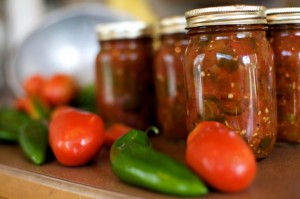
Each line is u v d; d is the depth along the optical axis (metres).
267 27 0.43
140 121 0.60
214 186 0.36
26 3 1.01
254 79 0.41
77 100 0.80
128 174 0.38
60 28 0.87
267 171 0.41
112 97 0.59
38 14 1.02
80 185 0.41
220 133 0.37
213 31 0.41
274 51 0.47
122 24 0.57
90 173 0.44
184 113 0.52
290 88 0.46
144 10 0.86
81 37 0.86
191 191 0.35
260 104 0.42
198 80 0.43
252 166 0.36
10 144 0.59
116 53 0.58
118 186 0.40
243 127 0.42
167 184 0.36
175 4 0.80
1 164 0.49
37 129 0.53
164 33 0.53
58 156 0.46
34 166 0.48
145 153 0.39
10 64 0.91
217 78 0.42
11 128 0.60
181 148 0.51
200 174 0.37
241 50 0.41
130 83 0.59
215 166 0.36
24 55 0.90
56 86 0.77
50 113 0.71
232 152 0.36
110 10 0.84
